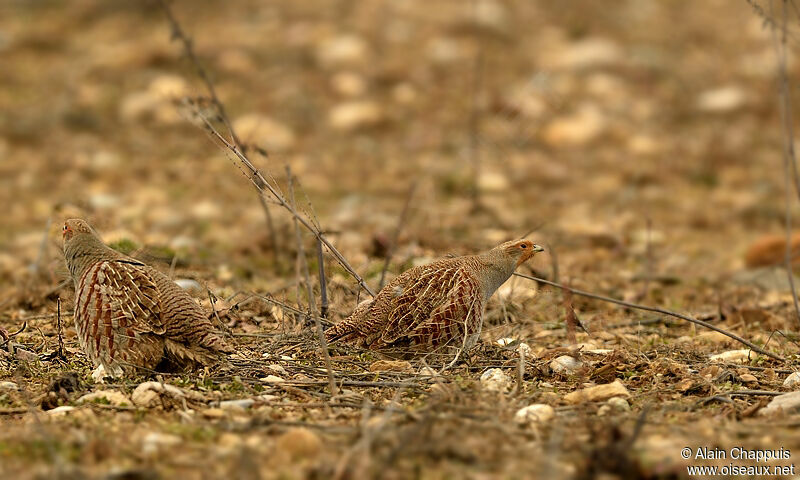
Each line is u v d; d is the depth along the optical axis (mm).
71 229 8469
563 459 6621
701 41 28625
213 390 8297
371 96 25438
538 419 7363
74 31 28422
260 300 11227
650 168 22016
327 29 28469
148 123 23500
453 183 20281
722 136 23672
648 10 30531
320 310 10352
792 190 20750
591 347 10359
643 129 24219
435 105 24875
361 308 9312
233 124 21984
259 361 9000
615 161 22594
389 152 22609
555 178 21406
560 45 28016
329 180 20531
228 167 20797
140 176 20609
